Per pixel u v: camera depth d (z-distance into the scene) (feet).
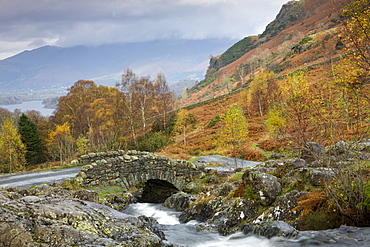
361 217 23.27
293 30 621.31
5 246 16.66
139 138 165.58
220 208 37.24
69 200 24.49
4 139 152.76
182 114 169.89
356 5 25.95
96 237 18.78
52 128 263.90
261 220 30.27
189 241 28.48
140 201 63.00
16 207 20.98
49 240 17.49
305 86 51.93
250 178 36.17
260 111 151.94
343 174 25.63
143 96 201.77
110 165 58.03
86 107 250.57
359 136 28.35
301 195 29.07
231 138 89.04
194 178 68.95
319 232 22.82
